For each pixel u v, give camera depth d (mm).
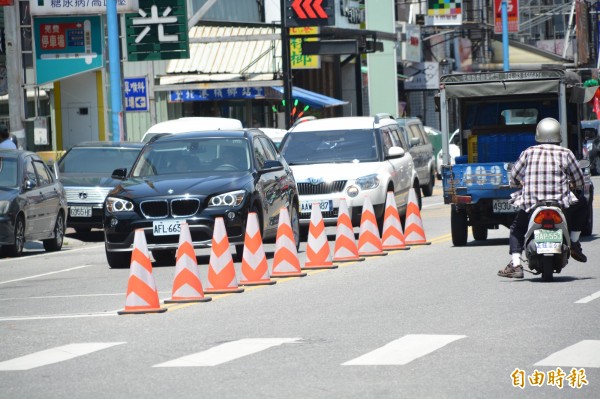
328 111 115188
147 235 39625
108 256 41031
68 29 74812
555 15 169250
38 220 49719
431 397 18141
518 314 26266
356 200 49031
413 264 37906
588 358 20938
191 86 85000
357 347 22672
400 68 132375
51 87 85875
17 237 47750
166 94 90375
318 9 83562
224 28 95250
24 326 27234
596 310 26594
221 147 42750
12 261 46406
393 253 41844
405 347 22422
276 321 26406
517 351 21750
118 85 63938
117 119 63906
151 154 42969
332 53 84625
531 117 48000
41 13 73188
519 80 44750
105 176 58250
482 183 42938
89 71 80625
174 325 26344
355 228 54938
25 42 76000
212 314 27891
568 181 31609
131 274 28594
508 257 39250
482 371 20016
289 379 19781
